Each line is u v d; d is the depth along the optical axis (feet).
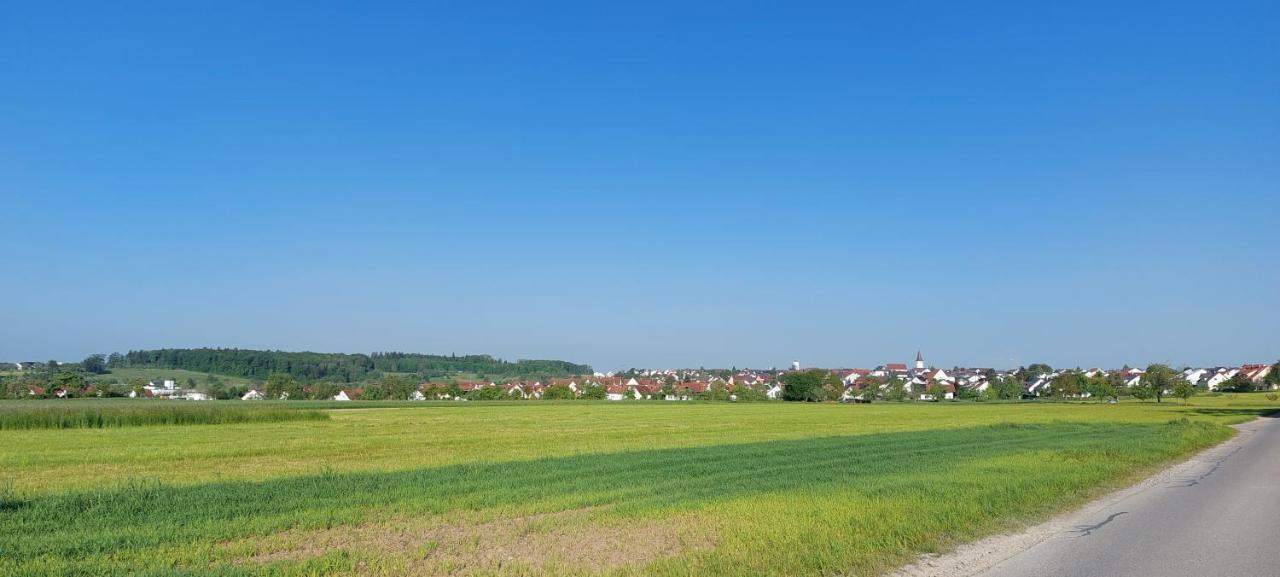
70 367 517.96
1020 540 38.45
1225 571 32.24
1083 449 88.43
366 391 456.45
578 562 32.50
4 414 144.77
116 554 33.45
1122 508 49.06
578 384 504.84
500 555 33.96
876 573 31.76
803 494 50.57
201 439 121.80
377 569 31.27
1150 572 32.04
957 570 32.40
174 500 47.57
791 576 30.58
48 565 30.96
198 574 29.27
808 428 155.12
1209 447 106.42
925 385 558.97
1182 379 395.14
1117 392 457.27
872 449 90.99
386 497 49.57
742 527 39.01
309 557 33.14
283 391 447.01
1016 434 120.88
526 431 144.15
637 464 71.97
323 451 99.25
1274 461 83.87
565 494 51.49
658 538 37.19
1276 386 514.27
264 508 45.19
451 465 72.79
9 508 44.73
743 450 90.22
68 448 103.35
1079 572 32.04
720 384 481.87
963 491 51.72
